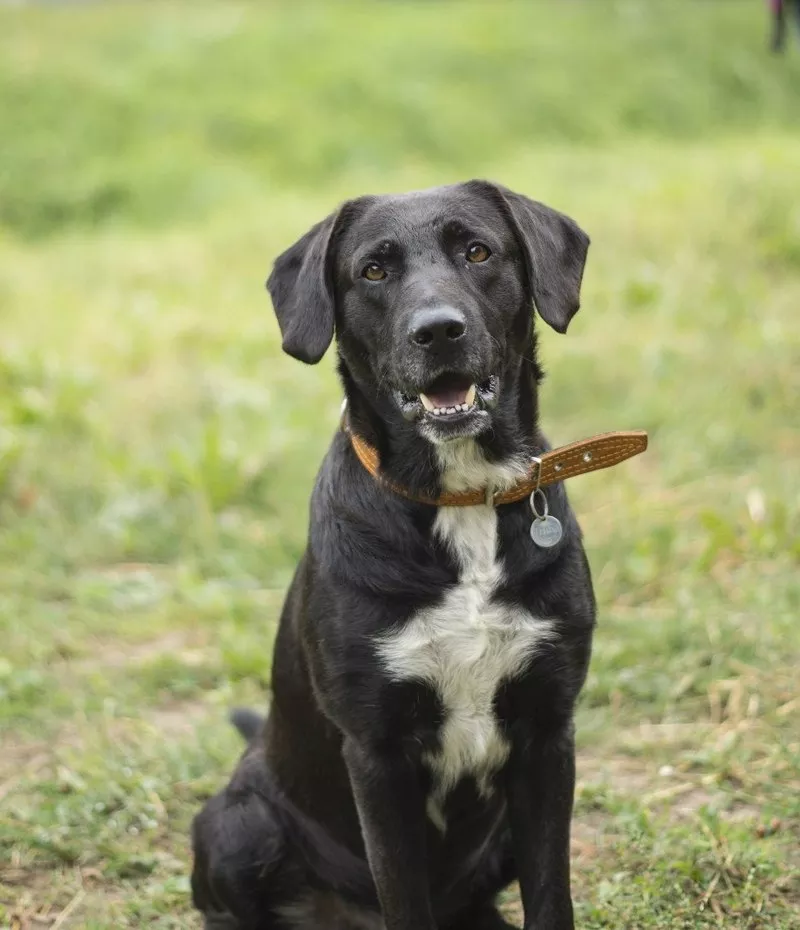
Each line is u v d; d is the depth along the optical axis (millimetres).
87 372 12945
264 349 13766
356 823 5535
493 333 5281
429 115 24156
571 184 19500
